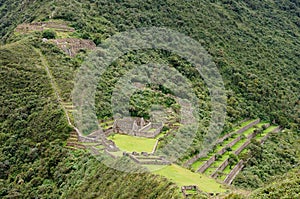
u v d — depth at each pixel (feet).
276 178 170.09
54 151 178.81
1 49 243.60
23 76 227.40
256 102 296.10
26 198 164.96
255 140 245.04
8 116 206.90
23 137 194.59
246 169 213.05
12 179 178.19
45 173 172.45
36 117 200.75
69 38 277.03
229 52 335.26
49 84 221.25
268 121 290.76
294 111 314.35
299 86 349.82
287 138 272.10
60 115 195.00
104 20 313.12
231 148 227.40
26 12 359.46
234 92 292.40
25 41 260.83
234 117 261.65
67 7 316.19
